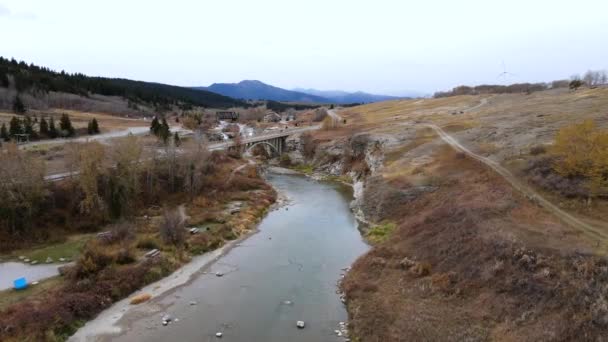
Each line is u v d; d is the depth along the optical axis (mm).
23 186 45094
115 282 34750
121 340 27766
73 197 50219
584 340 21172
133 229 46875
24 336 26531
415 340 25281
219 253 44750
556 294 24875
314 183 86438
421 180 57094
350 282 35469
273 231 52875
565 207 37562
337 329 29000
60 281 34719
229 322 30078
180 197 62625
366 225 53969
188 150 69500
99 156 52531
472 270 31281
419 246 39219
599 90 105500
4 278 35156
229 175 76688
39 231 45031
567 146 41906
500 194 43000
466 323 25969
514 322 24547
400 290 32250
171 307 32500
